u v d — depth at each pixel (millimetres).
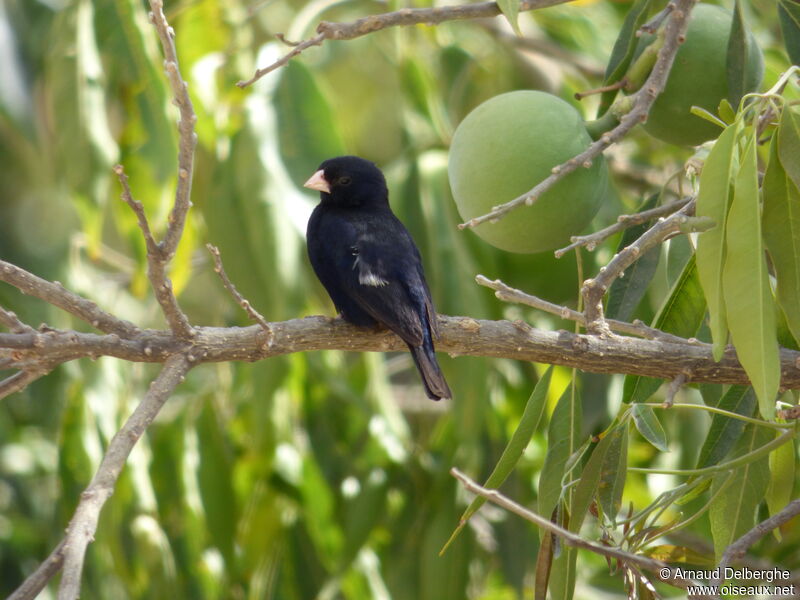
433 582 10953
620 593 11594
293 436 11695
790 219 5539
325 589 10703
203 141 10750
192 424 11383
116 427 10859
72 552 4516
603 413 9977
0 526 12773
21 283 5852
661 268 9805
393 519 11391
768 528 5477
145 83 10484
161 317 11414
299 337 6402
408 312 7488
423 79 12102
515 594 11477
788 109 5434
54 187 12531
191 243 10633
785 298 5547
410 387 13453
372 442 11133
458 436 10445
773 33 11766
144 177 10992
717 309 5172
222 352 6047
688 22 6270
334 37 6371
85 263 13172
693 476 6281
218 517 11156
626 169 11961
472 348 6508
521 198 5754
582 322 6203
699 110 5770
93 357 5906
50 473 12875
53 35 10742
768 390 4996
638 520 5852
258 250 9984
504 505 4895
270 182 10070
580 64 12469
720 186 5250
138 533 10586
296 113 10516
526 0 6461
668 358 6312
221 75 11250
